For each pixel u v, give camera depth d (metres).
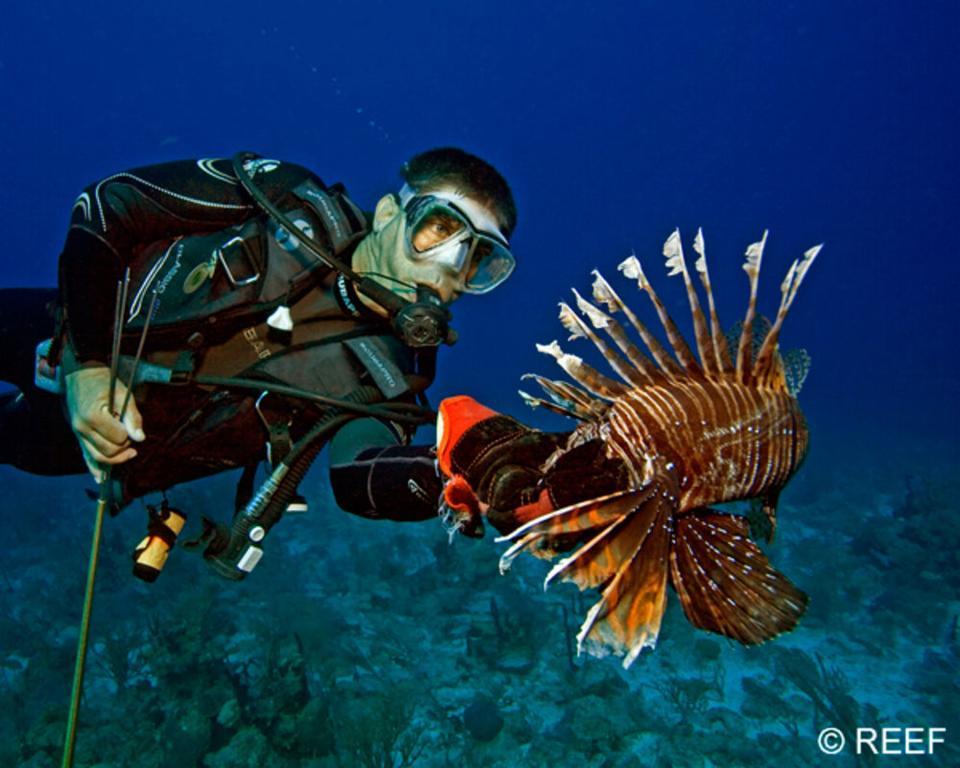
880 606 9.71
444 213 1.72
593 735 6.31
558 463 1.19
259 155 2.07
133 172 1.89
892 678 8.14
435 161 1.80
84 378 1.66
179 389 1.79
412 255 1.74
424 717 6.69
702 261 1.46
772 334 1.51
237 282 1.79
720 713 7.02
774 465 1.47
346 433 1.74
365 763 5.66
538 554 1.21
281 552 10.53
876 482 16.88
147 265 1.90
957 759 6.51
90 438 1.60
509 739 6.35
